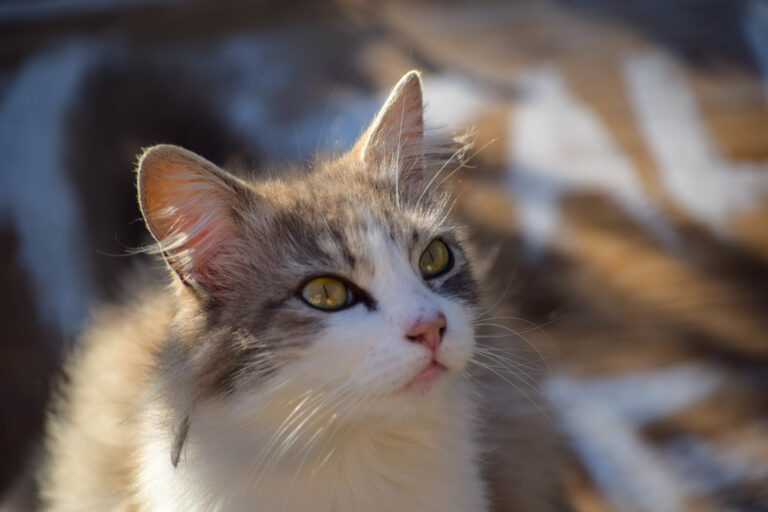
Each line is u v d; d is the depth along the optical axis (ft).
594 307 2.94
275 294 2.14
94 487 2.33
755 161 3.36
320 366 2.10
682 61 3.90
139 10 4.22
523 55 4.03
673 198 3.26
